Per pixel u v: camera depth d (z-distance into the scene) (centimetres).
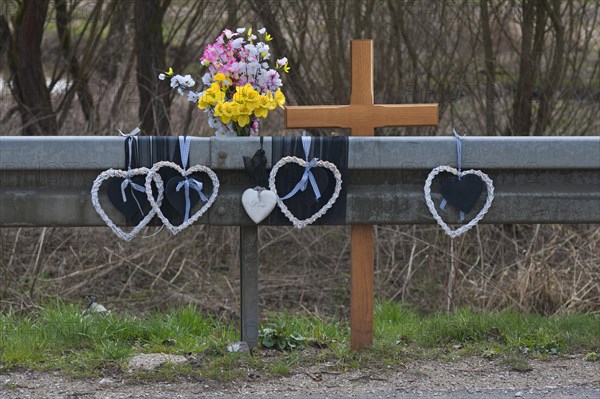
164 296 998
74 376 575
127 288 1018
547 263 1009
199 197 592
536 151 599
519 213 611
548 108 1198
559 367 604
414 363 611
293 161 593
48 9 1219
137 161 585
